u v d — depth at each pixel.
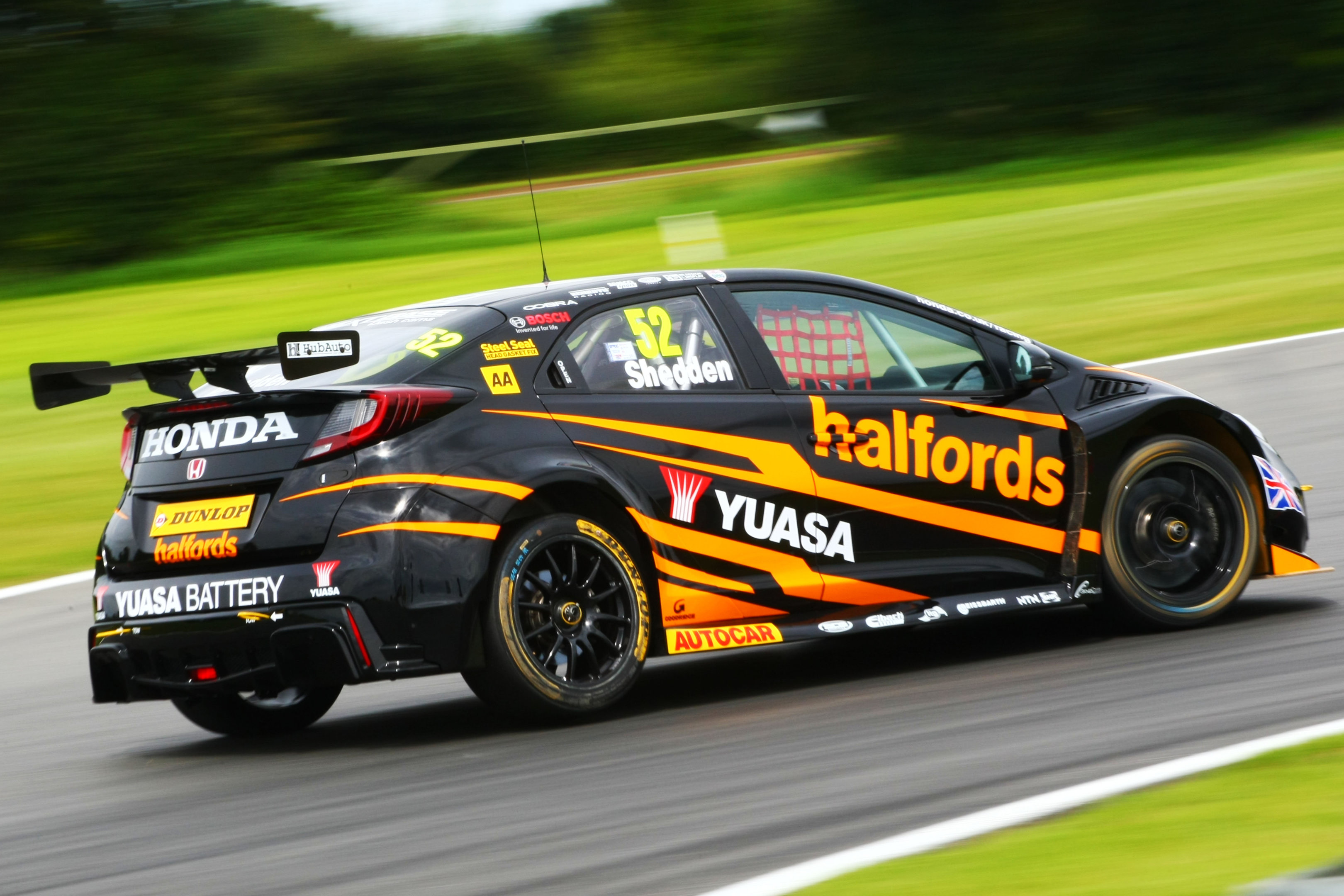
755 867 8.99
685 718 13.36
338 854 10.05
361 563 12.46
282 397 13.02
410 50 102.81
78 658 18.23
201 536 13.09
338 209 80.00
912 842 9.10
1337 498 20.92
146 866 10.21
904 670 14.84
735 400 14.11
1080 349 34.59
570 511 13.52
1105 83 85.75
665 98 109.25
